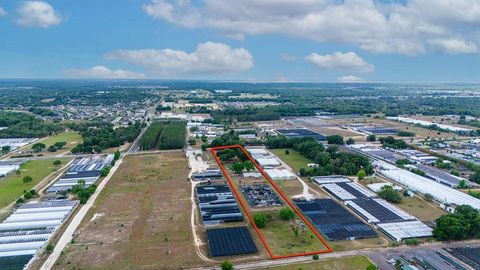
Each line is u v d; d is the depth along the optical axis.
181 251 142.88
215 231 157.62
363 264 133.12
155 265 133.12
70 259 136.75
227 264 127.00
